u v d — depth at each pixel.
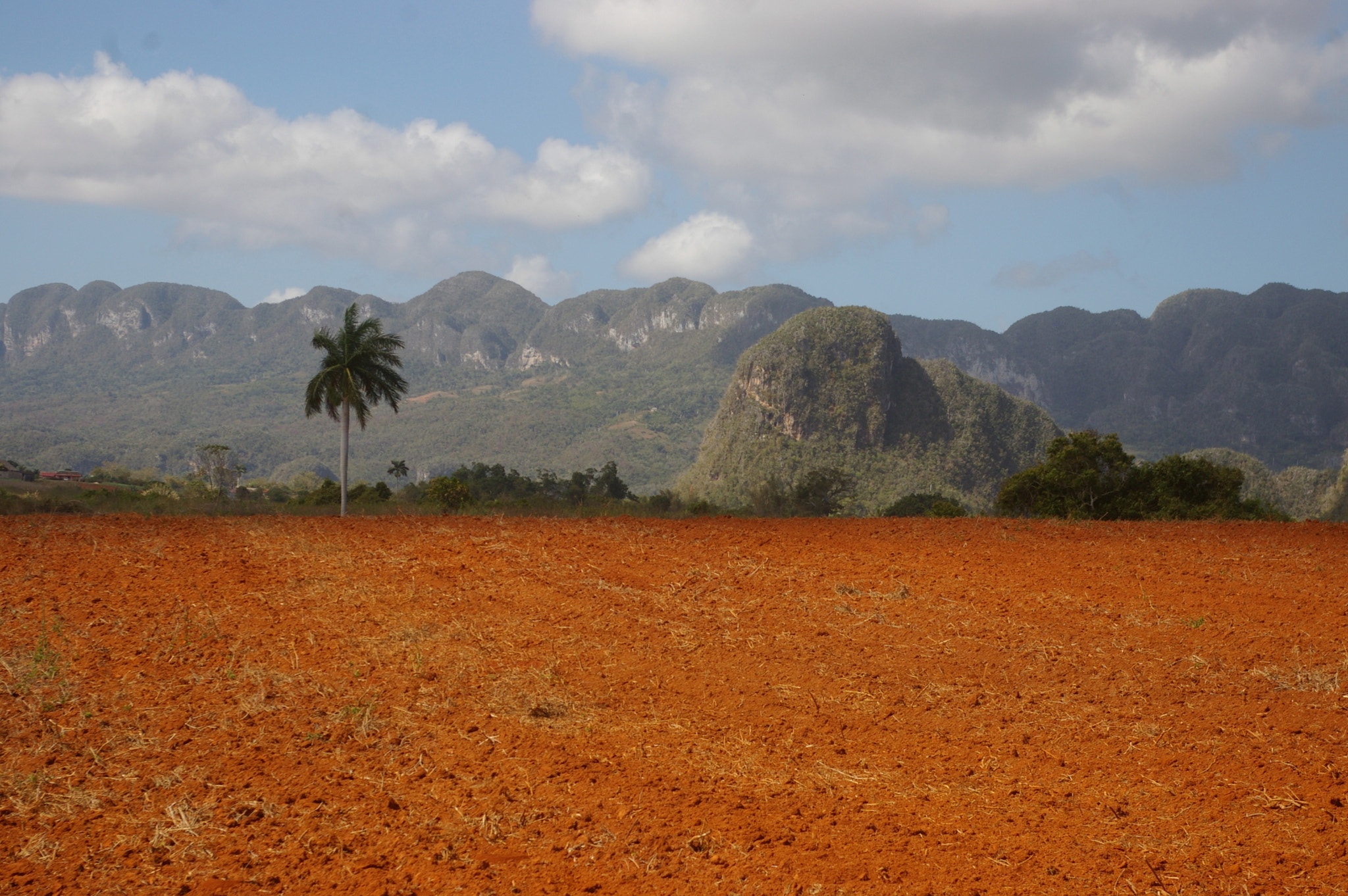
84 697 5.85
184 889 3.65
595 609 8.28
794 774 4.82
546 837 4.09
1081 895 3.55
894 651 7.13
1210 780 4.60
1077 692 6.10
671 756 5.07
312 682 6.24
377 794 4.53
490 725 5.51
